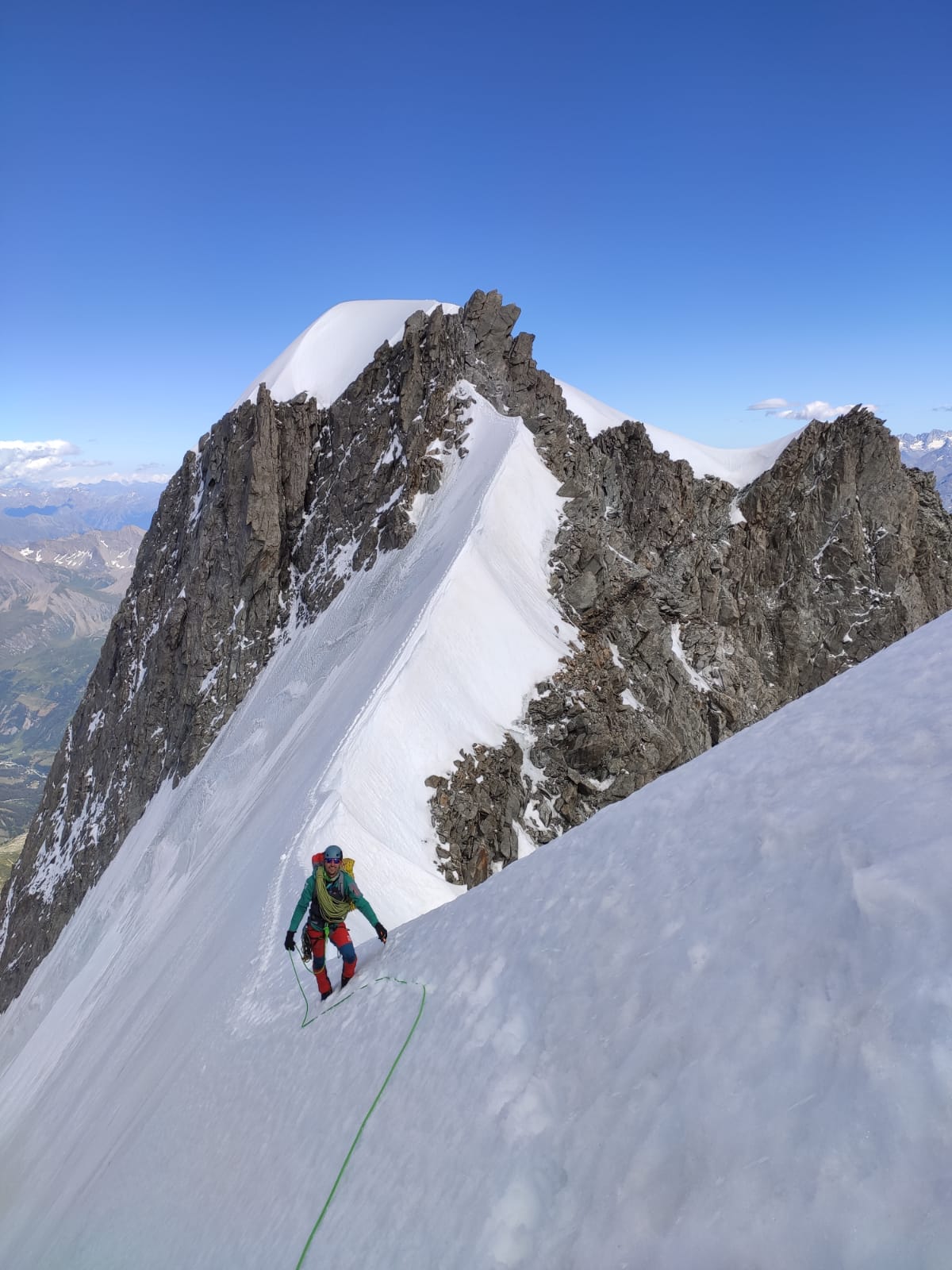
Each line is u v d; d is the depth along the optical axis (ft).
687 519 218.79
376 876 74.38
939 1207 8.75
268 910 63.98
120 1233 35.27
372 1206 18.75
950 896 12.01
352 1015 30.48
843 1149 10.30
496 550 144.66
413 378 197.16
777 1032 12.76
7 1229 69.72
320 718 130.00
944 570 226.38
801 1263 9.53
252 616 200.75
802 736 21.67
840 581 220.84
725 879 17.52
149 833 186.19
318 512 203.41
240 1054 39.45
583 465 194.59
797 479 229.45
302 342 248.93
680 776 24.98
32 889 232.12
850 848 14.88
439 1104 19.94
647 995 16.35
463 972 25.03
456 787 101.04
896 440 226.58
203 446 248.52
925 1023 10.62
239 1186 27.40
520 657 124.06
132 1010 93.04
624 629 158.92
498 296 213.25
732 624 212.02
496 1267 13.79
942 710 18.07
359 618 165.68
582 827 27.25
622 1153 13.55
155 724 211.20
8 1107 124.77
